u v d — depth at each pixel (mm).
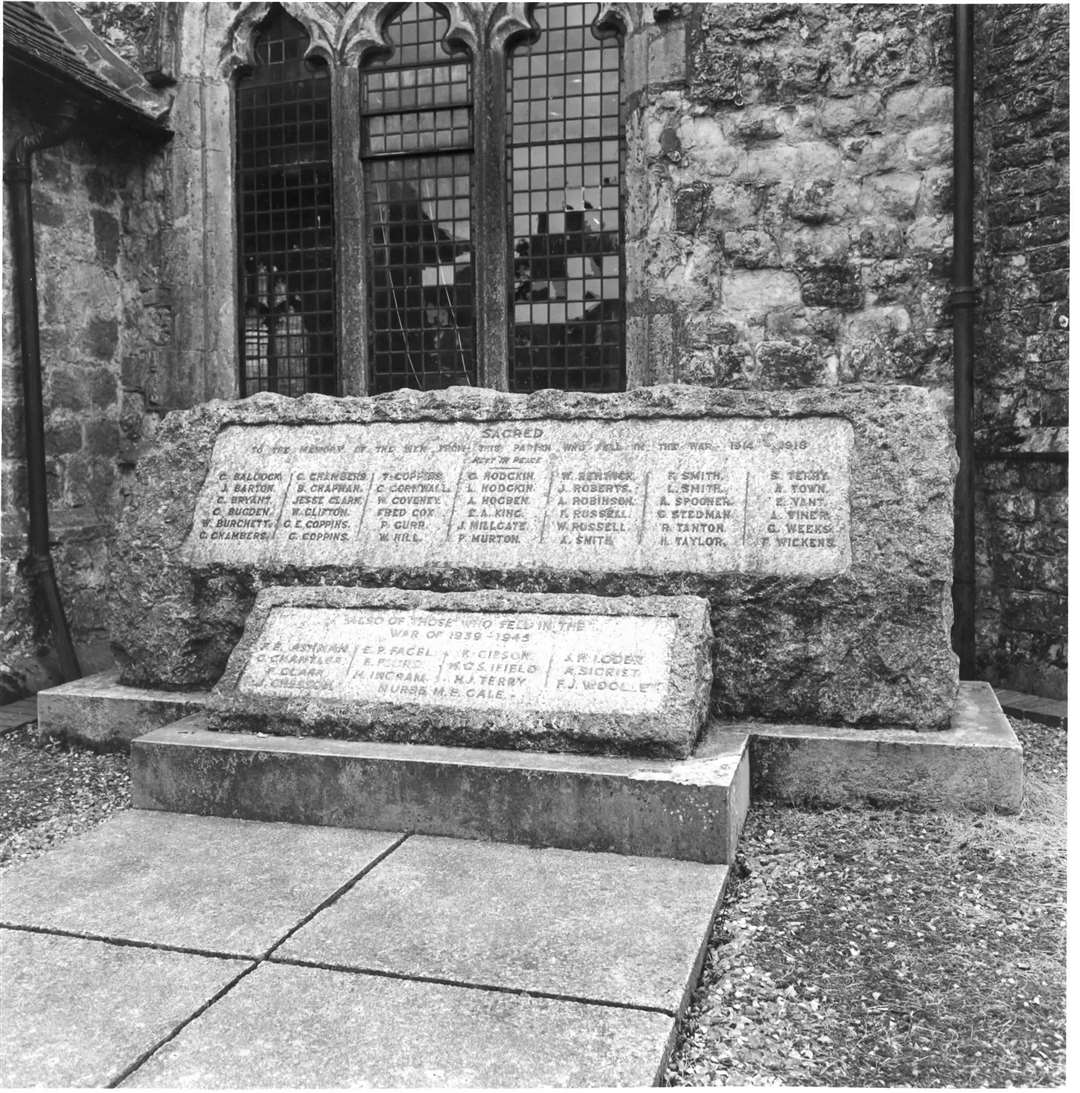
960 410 6363
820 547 4289
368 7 7641
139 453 7863
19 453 6633
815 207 6695
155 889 3264
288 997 2600
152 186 7895
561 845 3623
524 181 7559
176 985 2668
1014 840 3725
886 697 4195
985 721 4273
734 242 6848
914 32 6496
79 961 2801
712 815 3455
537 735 3850
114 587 5172
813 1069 2406
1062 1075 2367
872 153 6605
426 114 7715
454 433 4980
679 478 4574
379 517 4871
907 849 3676
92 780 4637
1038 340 6043
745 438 4574
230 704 4195
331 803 3854
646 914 3053
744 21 6754
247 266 8117
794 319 6777
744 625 4305
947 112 6469
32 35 6852
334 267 7852
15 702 6320
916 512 4246
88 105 7012
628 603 4219
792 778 4098
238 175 8062
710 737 4031
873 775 4031
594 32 7324
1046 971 2832
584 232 7473
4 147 6520
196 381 7895
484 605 4332
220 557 4984
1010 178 6219
